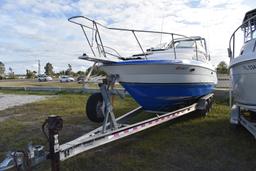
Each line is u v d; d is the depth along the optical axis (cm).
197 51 604
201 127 514
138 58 483
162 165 335
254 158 353
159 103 507
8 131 517
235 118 473
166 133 479
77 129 532
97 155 369
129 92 482
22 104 933
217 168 324
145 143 421
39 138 457
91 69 424
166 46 618
